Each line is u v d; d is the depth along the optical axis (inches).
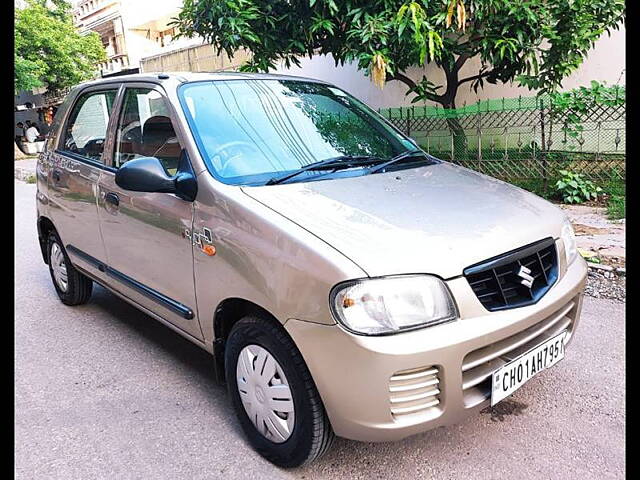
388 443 104.0
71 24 713.0
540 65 255.0
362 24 239.9
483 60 253.1
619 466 94.9
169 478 98.1
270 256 90.6
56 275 182.4
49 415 119.4
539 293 95.3
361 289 80.7
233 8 238.5
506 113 277.7
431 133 302.2
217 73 133.7
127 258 133.2
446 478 94.2
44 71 645.3
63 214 162.6
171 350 148.7
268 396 95.9
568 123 252.8
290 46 259.8
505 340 89.6
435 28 233.1
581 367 126.6
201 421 114.9
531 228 99.3
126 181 109.2
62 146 167.5
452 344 81.7
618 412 109.8
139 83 134.0
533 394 117.3
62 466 102.7
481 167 282.4
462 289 84.9
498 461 97.8
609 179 250.5
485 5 226.2
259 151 115.1
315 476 96.3
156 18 627.8
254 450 104.0
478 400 87.4
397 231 89.5
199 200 106.7
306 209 95.9
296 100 133.8
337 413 84.6
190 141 111.6
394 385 80.7
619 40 260.1
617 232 202.5
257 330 95.0
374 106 350.9
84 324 167.6
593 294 163.6
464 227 93.7
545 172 260.4
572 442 101.8
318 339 83.7
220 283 101.7
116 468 101.5
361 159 123.9
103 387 130.3
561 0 235.5
